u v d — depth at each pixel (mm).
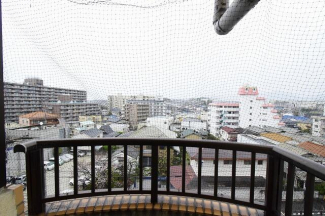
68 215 2041
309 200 1283
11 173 2043
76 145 2088
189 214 2062
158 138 2143
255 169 1964
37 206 1995
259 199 2006
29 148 1858
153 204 2164
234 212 2041
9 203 1238
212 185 2295
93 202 2209
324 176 1114
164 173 2336
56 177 2072
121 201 2229
